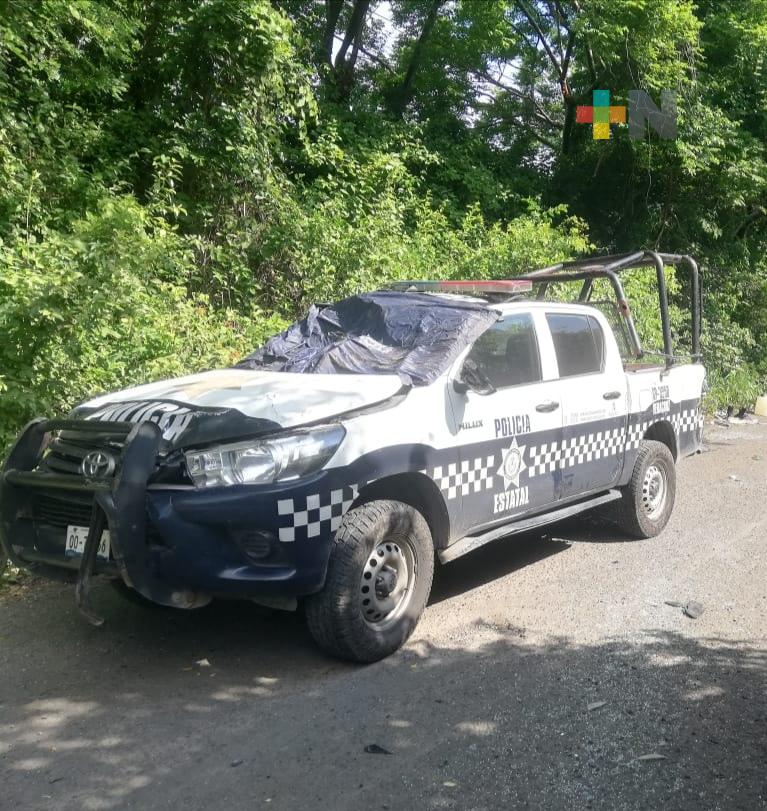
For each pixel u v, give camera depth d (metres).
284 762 3.50
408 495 4.83
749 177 16.47
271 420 4.25
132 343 7.06
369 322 5.66
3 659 4.43
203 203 10.54
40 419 4.56
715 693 4.16
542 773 3.43
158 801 3.22
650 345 12.41
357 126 15.27
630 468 6.67
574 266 7.98
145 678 4.26
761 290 18.91
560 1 16.88
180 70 11.13
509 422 5.33
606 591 5.65
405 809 3.18
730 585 5.80
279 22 10.98
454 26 18.03
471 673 4.36
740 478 9.47
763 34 16.23
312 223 10.45
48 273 5.93
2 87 9.57
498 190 16.16
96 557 4.13
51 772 3.41
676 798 3.26
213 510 3.96
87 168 10.44
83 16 9.98
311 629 4.36
